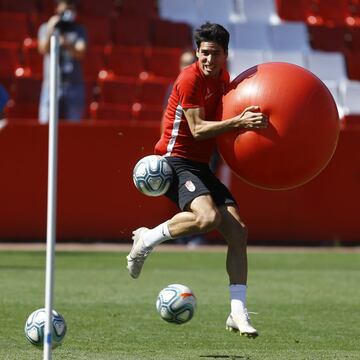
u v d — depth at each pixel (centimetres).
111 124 5875
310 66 7688
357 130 6153
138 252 2686
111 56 7375
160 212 5966
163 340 2730
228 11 8250
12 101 6781
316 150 2516
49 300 1961
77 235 5938
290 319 3189
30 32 7444
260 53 7606
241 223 2550
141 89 7025
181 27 7850
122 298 3650
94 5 8000
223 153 2588
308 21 8350
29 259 5044
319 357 2467
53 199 1988
